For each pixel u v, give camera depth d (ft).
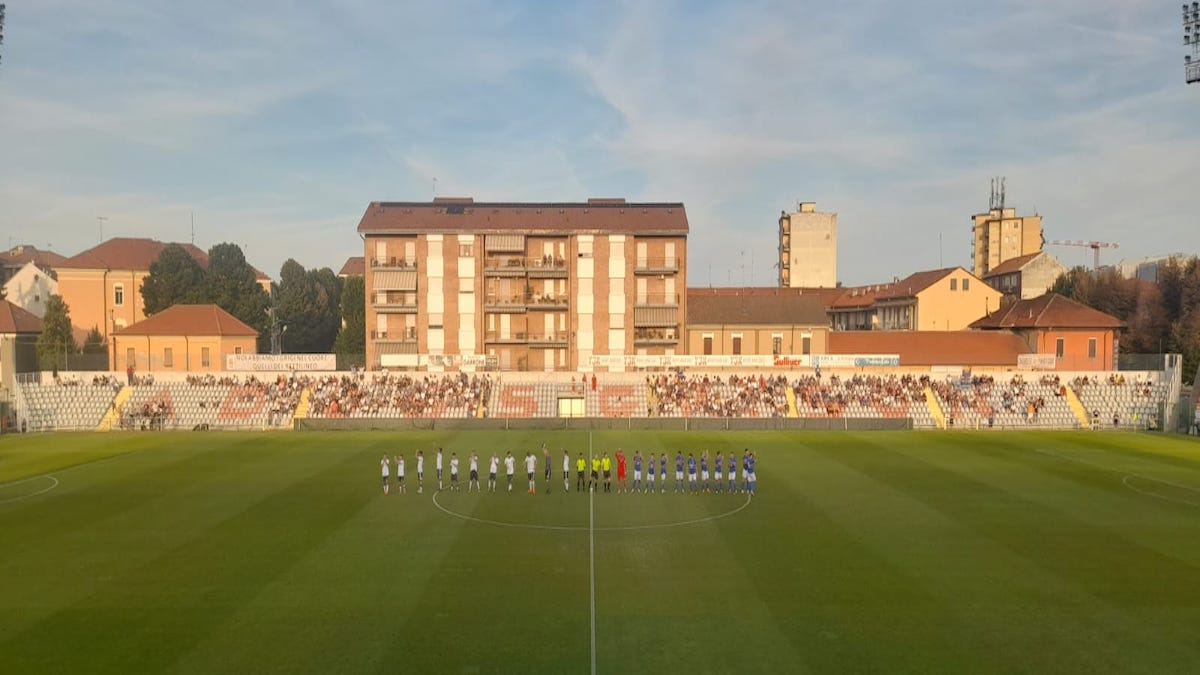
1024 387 268.21
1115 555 108.68
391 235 299.58
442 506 138.51
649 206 318.65
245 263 425.69
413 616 86.12
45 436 231.91
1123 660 75.61
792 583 97.04
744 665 74.18
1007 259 510.58
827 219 506.89
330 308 479.41
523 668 73.41
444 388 269.64
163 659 75.41
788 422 246.27
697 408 261.03
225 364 311.68
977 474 168.14
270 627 83.05
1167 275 350.64
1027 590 94.53
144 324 310.65
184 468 175.94
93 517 130.00
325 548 112.06
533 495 148.15
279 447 207.41
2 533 120.26
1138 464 180.86
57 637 80.64
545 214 311.47
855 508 136.56
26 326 359.46
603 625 83.66
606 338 301.63
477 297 298.76
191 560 106.22
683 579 98.68
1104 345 299.17
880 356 277.64
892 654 76.69
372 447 207.62
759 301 320.29
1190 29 209.97
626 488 154.10
